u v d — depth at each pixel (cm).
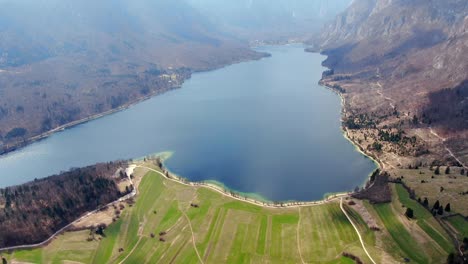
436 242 17838
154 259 19088
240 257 18662
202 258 18800
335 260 17938
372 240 18912
